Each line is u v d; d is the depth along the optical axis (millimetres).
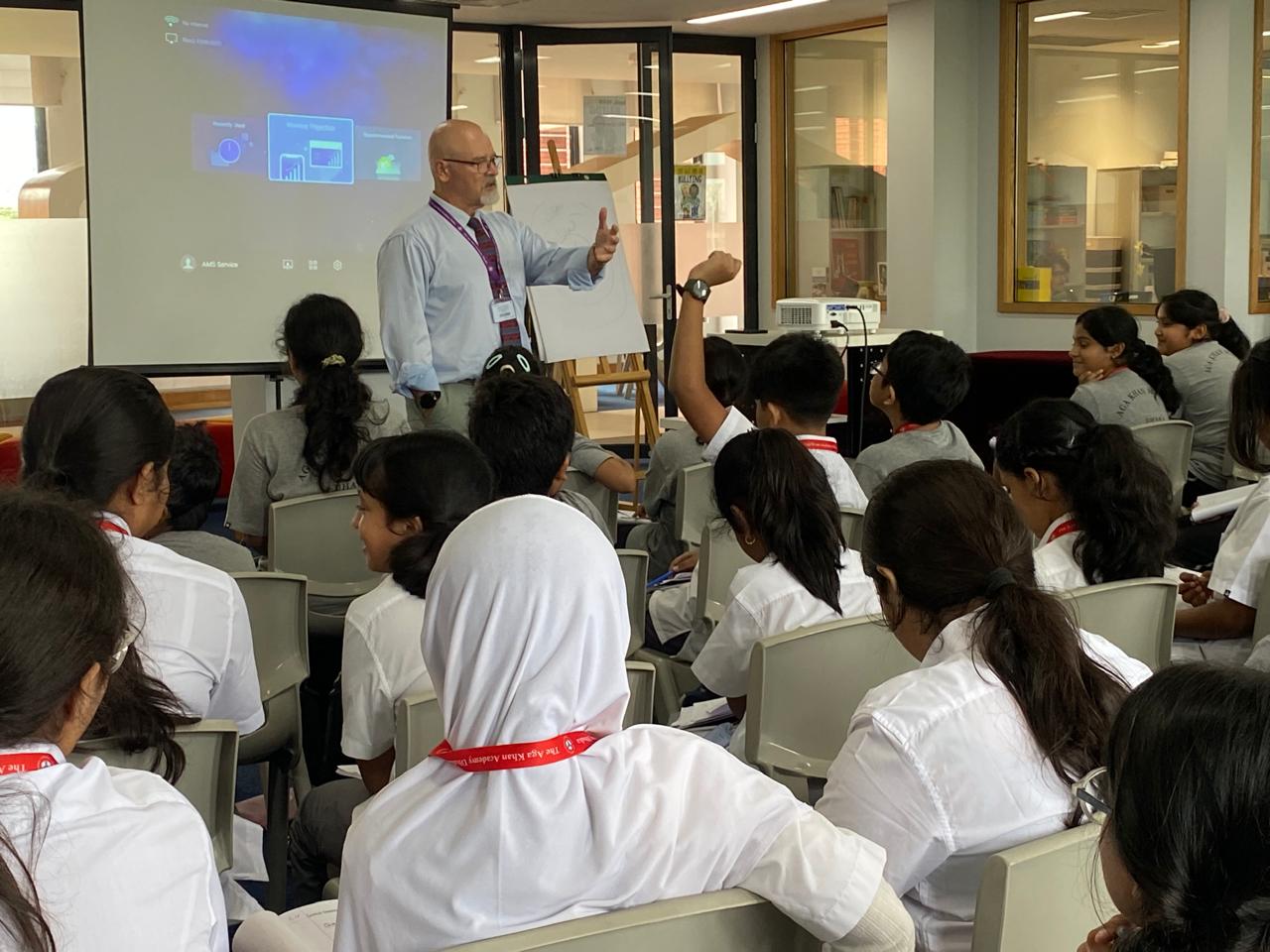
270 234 6262
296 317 3533
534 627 1104
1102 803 945
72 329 6852
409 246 4387
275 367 6332
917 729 1390
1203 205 7414
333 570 3242
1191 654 2596
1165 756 789
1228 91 7230
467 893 1093
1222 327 5520
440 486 2098
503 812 1096
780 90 9758
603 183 7422
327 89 6316
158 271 6035
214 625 2025
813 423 3271
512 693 1109
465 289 4480
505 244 4617
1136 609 2225
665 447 3896
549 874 1098
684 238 9719
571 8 8312
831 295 9703
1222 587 2533
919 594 1525
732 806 1153
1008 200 8477
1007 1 8258
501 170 9078
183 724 1776
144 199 5973
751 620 2268
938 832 1375
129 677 1481
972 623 1469
